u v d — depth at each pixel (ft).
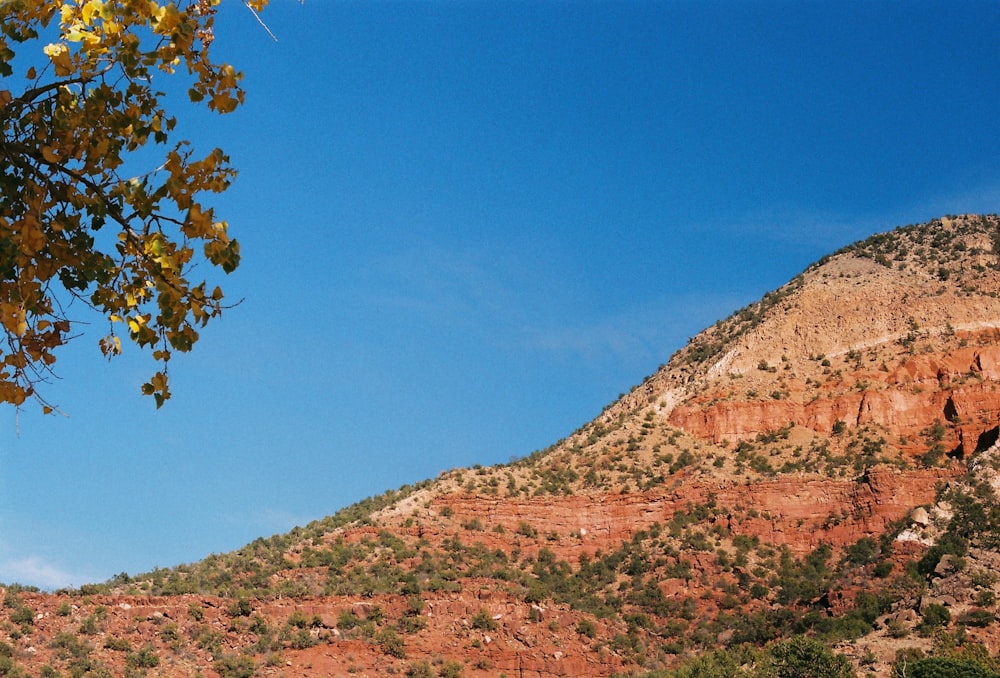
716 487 330.54
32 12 38.81
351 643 253.44
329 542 317.22
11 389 38.17
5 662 216.33
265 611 264.52
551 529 329.93
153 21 39.40
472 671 251.80
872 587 272.72
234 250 40.34
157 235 39.40
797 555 307.37
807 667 211.41
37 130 39.70
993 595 245.04
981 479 306.35
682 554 309.01
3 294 38.01
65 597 257.55
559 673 254.47
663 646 274.16
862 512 308.60
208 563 304.71
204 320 40.22
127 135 40.45
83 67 39.55
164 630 249.96
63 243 39.37
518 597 279.08
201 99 41.34
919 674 202.18
